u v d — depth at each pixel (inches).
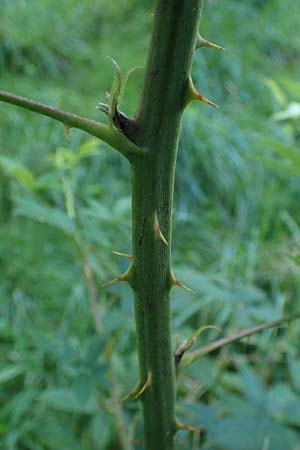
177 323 14.9
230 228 32.2
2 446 18.3
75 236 14.0
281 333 23.0
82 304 24.6
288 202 32.7
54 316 25.3
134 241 8.5
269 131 36.2
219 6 45.0
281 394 13.0
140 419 13.6
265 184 34.3
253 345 21.8
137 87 38.0
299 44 45.5
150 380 9.1
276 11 48.5
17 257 27.0
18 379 22.1
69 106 35.6
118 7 47.1
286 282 25.7
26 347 22.6
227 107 38.6
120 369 18.1
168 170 8.2
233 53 41.3
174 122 8.1
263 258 27.5
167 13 7.6
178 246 29.7
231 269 27.3
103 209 15.4
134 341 22.6
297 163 11.7
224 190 34.1
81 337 23.8
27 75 39.3
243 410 12.5
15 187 28.6
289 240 28.5
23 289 26.1
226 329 22.8
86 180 30.8
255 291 13.4
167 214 8.4
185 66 7.9
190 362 9.6
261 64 42.7
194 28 7.7
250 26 44.9
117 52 41.6
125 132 8.0
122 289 13.1
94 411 15.7
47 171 30.5
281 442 11.3
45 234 28.3
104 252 25.4
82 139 32.9
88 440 17.4
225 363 19.6
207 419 11.7
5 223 28.5
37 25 41.5
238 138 35.6
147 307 8.8
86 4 46.3
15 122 33.3
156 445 9.5
